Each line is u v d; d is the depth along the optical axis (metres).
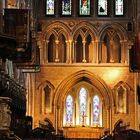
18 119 41.91
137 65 45.59
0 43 28.86
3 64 37.41
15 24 33.81
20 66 45.47
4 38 28.45
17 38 30.50
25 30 33.59
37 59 49.25
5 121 28.33
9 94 39.47
